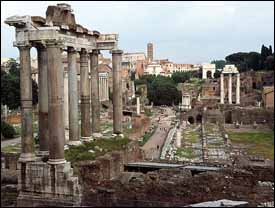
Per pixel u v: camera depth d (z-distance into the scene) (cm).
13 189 4694
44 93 4806
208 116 17538
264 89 18825
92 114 6350
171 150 9144
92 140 6003
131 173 5438
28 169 4462
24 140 4575
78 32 5703
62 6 5419
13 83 15038
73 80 5625
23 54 4581
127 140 6412
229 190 4350
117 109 6475
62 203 4269
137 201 4034
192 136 12000
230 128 13912
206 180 4519
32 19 4678
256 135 11450
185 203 4016
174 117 18100
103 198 4150
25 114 4575
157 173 4900
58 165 4331
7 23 4572
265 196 4219
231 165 5406
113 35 6291
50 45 4403
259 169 4919
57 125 4359
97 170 4803
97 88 6325
